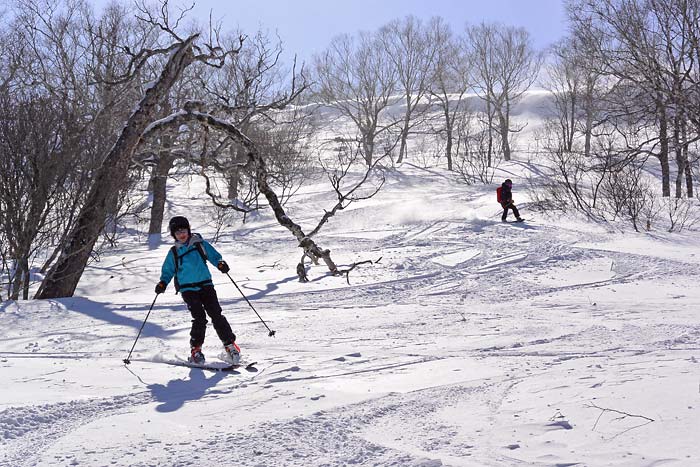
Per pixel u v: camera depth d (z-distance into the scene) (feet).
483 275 46.65
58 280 39.22
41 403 15.07
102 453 11.84
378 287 42.96
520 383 16.69
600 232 65.05
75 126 41.91
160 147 52.65
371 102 170.40
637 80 75.46
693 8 74.69
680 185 93.25
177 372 19.52
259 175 46.75
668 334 25.40
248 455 11.64
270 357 22.27
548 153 172.45
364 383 17.80
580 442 11.39
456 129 194.49
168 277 21.30
